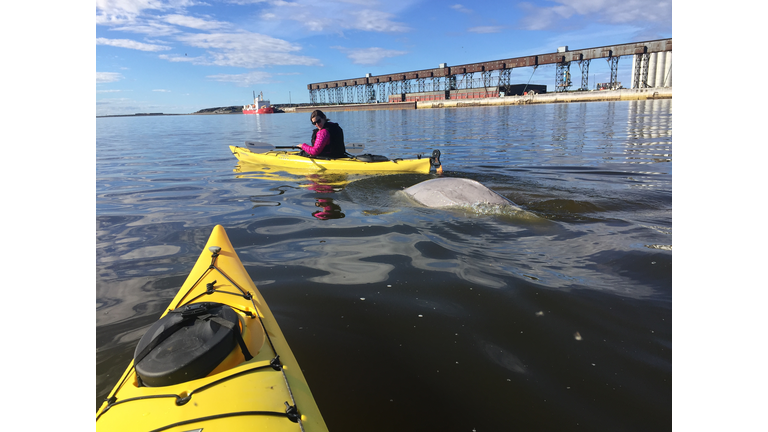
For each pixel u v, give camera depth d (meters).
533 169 7.19
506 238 3.65
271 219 4.46
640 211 4.39
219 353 1.44
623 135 12.56
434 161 6.90
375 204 4.99
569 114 26.83
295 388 1.51
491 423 1.60
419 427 1.57
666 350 2.01
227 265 2.49
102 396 1.71
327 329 2.24
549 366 1.92
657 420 1.59
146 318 2.38
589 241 3.51
